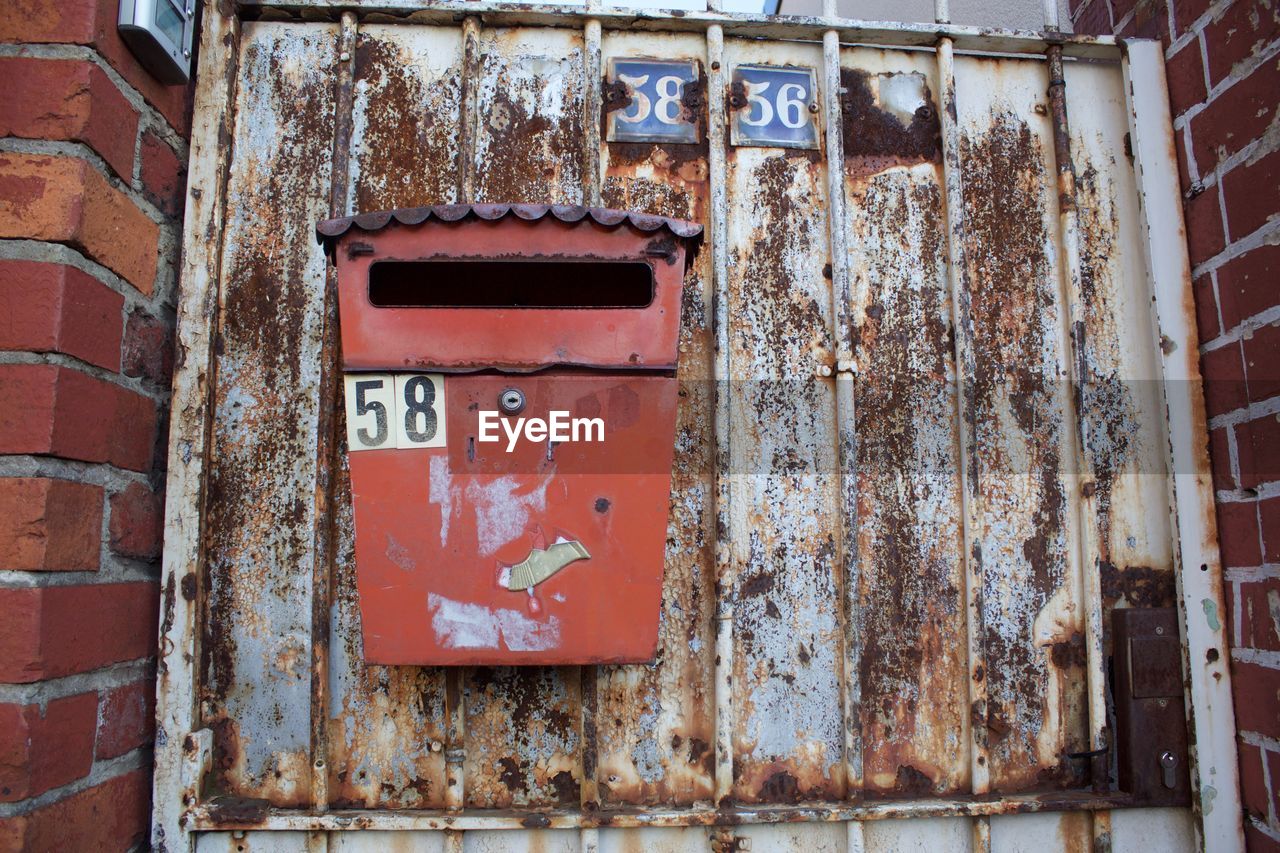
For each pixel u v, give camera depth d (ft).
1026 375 3.73
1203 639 3.57
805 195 3.73
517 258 3.17
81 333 3.07
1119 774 3.56
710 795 3.48
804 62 3.80
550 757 3.47
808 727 3.53
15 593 2.91
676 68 3.76
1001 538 3.66
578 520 3.16
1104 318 3.78
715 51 3.72
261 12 3.66
